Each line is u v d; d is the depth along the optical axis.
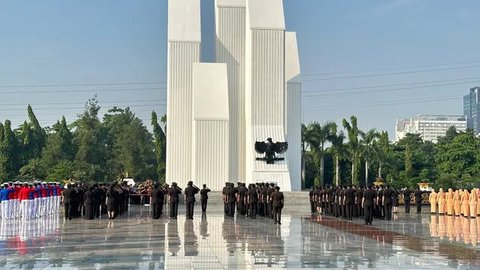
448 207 55.88
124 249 25.75
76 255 23.72
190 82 71.81
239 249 26.02
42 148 131.00
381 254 24.95
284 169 66.50
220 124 68.19
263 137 66.94
